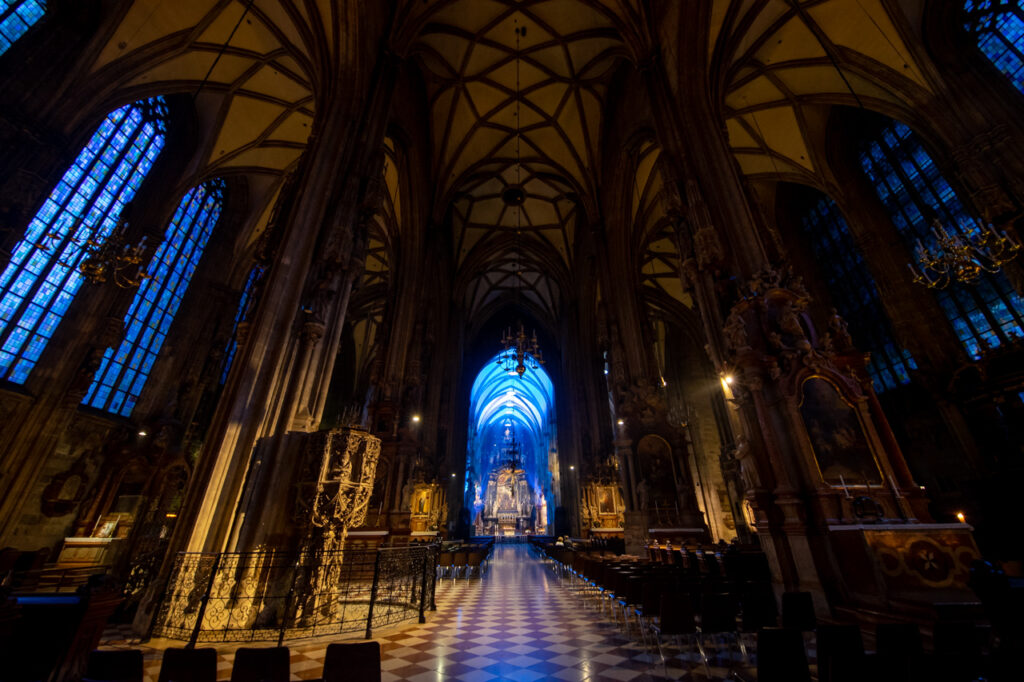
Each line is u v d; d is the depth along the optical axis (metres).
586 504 21.36
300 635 5.28
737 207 8.95
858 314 15.68
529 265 29.75
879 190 14.42
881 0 10.95
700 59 10.83
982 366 11.08
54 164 9.76
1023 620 2.86
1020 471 10.23
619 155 17.28
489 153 21.17
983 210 9.48
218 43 12.02
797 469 6.70
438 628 6.01
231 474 6.52
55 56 9.88
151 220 13.10
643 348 16.94
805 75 13.20
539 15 15.37
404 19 12.73
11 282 9.98
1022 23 9.99
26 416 10.23
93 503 12.06
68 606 2.98
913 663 2.42
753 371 7.26
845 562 5.65
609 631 5.79
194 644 4.60
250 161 15.72
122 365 13.48
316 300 8.26
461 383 30.62
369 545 10.92
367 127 10.66
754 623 3.97
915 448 13.05
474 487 43.41
